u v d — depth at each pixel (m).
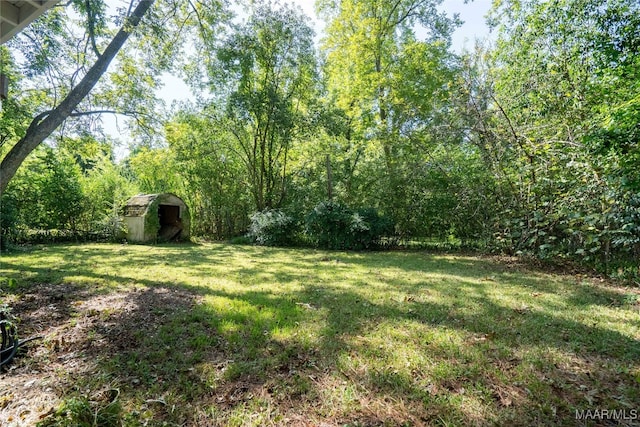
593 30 7.82
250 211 15.72
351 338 3.05
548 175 6.92
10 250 9.11
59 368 2.47
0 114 8.75
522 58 9.48
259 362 2.59
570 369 2.51
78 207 12.45
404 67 13.09
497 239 8.29
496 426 1.88
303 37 13.16
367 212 10.85
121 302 4.16
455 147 10.13
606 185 5.52
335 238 10.84
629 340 3.03
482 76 9.01
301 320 3.53
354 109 13.96
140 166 17.36
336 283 5.39
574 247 6.70
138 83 9.23
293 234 12.35
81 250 9.59
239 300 4.28
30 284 5.03
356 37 12.97
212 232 16.20
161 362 2.58
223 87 13.73
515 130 7.62
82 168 14.46
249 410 2.00
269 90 12.95
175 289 4.88
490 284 5.35
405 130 12.20
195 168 15.74
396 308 3.98
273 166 15.05
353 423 1.89
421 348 2.85
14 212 10.09
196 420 1.91
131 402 2.06
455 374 2.42
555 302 4.28
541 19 8.91
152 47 8.66
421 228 10.71
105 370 2.44
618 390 2.23
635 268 5.76
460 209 9.58
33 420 1.86
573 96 7.48
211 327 3.32
